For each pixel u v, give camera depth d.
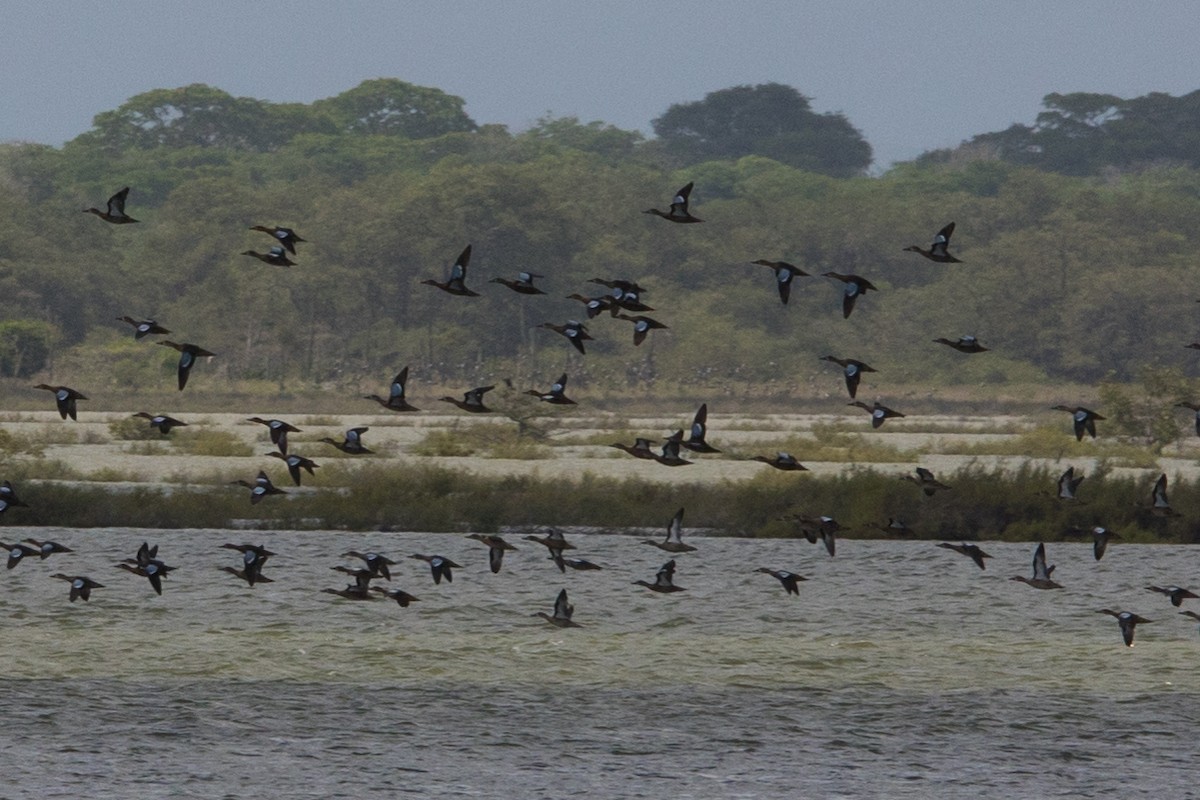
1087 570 34.38
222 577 31.95
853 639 27.42
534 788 19.31
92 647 25.97
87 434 70.81
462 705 22.83
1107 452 68.56
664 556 35.56
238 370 137.50
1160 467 62.84
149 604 29.34
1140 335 145.38
